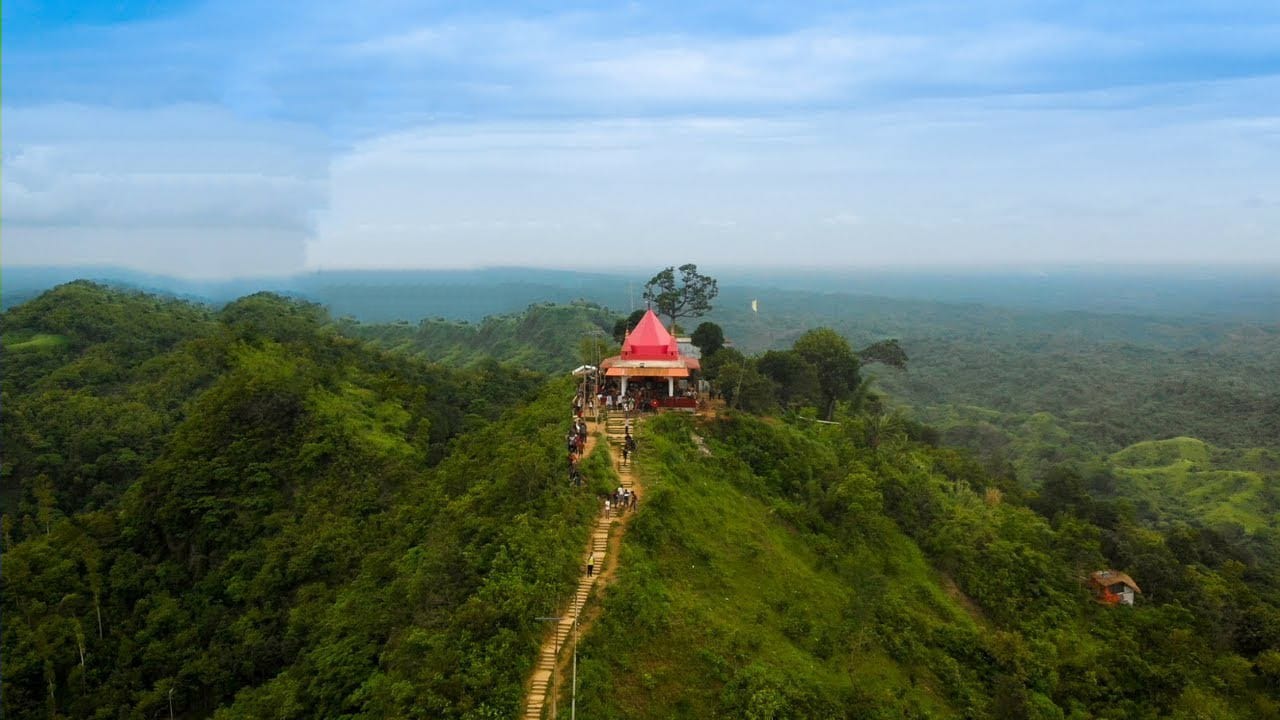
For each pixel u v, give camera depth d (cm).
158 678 4438
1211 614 4834
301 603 4616
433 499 4919
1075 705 3978
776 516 4753
